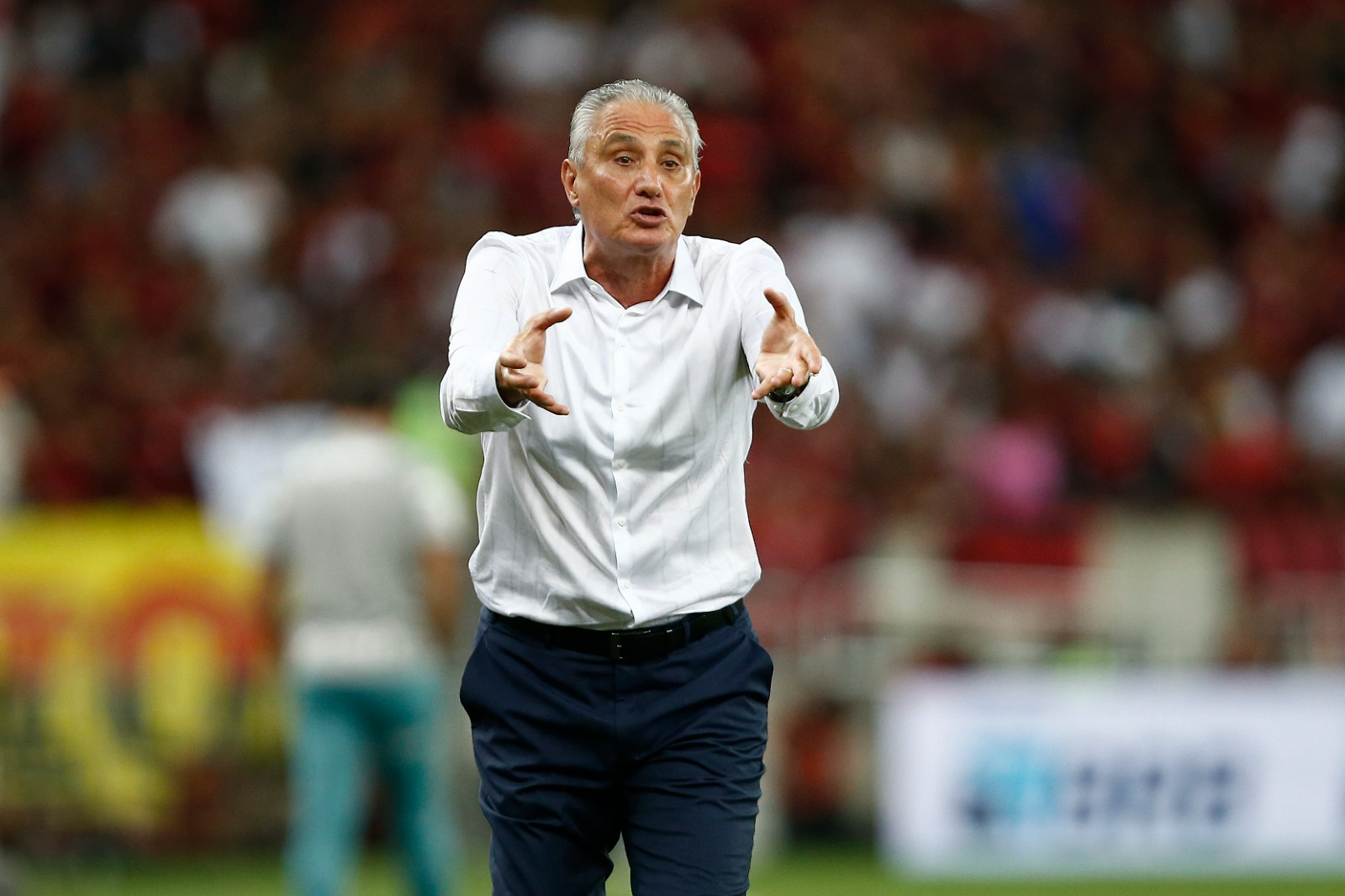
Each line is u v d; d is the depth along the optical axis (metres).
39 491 44.19
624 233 14.21
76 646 36.31
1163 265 60.00
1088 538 42.88
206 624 36.88
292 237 54.28
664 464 14.45
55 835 35.91
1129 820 38.34
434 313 50.47
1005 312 54.88
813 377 13.82
